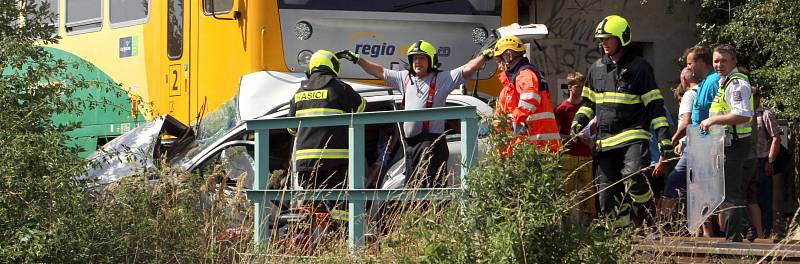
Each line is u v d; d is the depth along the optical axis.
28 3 39.44
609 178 33.09
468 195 24.16
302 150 34.09
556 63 67.19
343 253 28.39
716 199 30.09
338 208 30.89
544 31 43.09
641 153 32.28
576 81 40.09
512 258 22.75
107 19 53.19
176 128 40.66
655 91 32.50
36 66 34.34
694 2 69.19
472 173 24.03
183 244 30.22
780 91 52.97
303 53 46.12
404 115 27.89
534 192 23.19
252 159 37.53
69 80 37.22
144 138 38.78
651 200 32.88
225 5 46.88
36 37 39.56
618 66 32.72
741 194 32.09
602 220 24.44
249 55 45.72
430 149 32.94
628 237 24.34
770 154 40.88
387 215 29.14
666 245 28.56
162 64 49.81
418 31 47.84
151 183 31.89
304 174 34.03
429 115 27.45
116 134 52.06
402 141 36.06
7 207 27.41
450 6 48.28
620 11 68.25
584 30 67.88
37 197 27.70
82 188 29.14
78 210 28.00
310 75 35.50
